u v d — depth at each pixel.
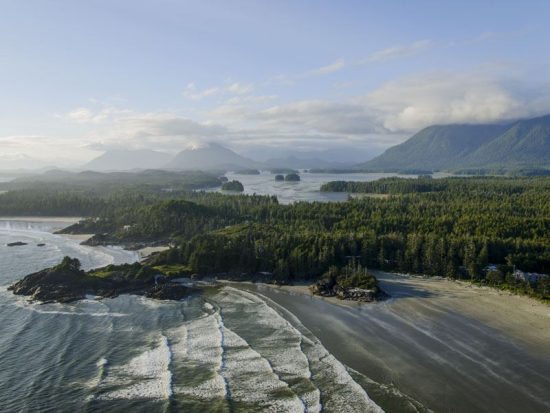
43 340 107.38
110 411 79.00
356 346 103.06
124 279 154.12
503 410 78.62
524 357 96.25
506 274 144.75
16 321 119.62
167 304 134.75
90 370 92.88
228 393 84.25
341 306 129.88
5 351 101.25
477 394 83.25
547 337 105.38
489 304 127.56
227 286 153.25
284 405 80.44
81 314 125.69
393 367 93.25
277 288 149.62
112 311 128.50
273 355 99.19
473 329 110.56
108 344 105.31
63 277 149.25
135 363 95.81
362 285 139.62
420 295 136.50
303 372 91.75
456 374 90.06
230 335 110.25
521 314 119.62
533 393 83.31
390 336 107.81
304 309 128.25
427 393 83.81
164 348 103.00
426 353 98.81
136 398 82.81
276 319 120.69
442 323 114.62
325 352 100.31
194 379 89.25
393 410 78.75
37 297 139.12
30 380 88.88
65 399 82.50
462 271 155.00
